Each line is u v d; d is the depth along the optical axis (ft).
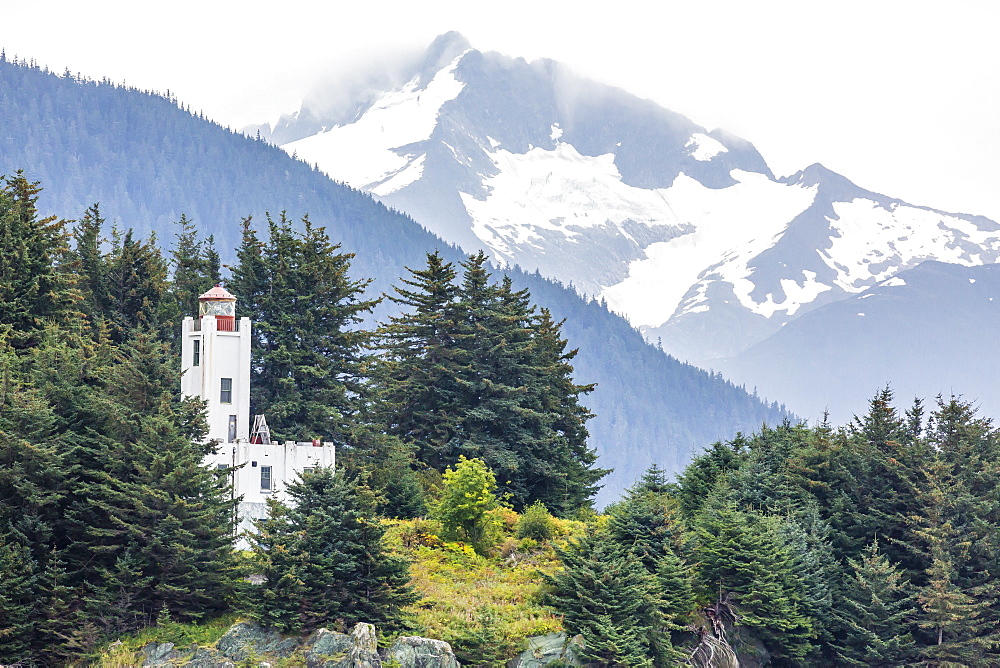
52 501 621.72
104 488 634.02
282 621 623.36
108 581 622.13
